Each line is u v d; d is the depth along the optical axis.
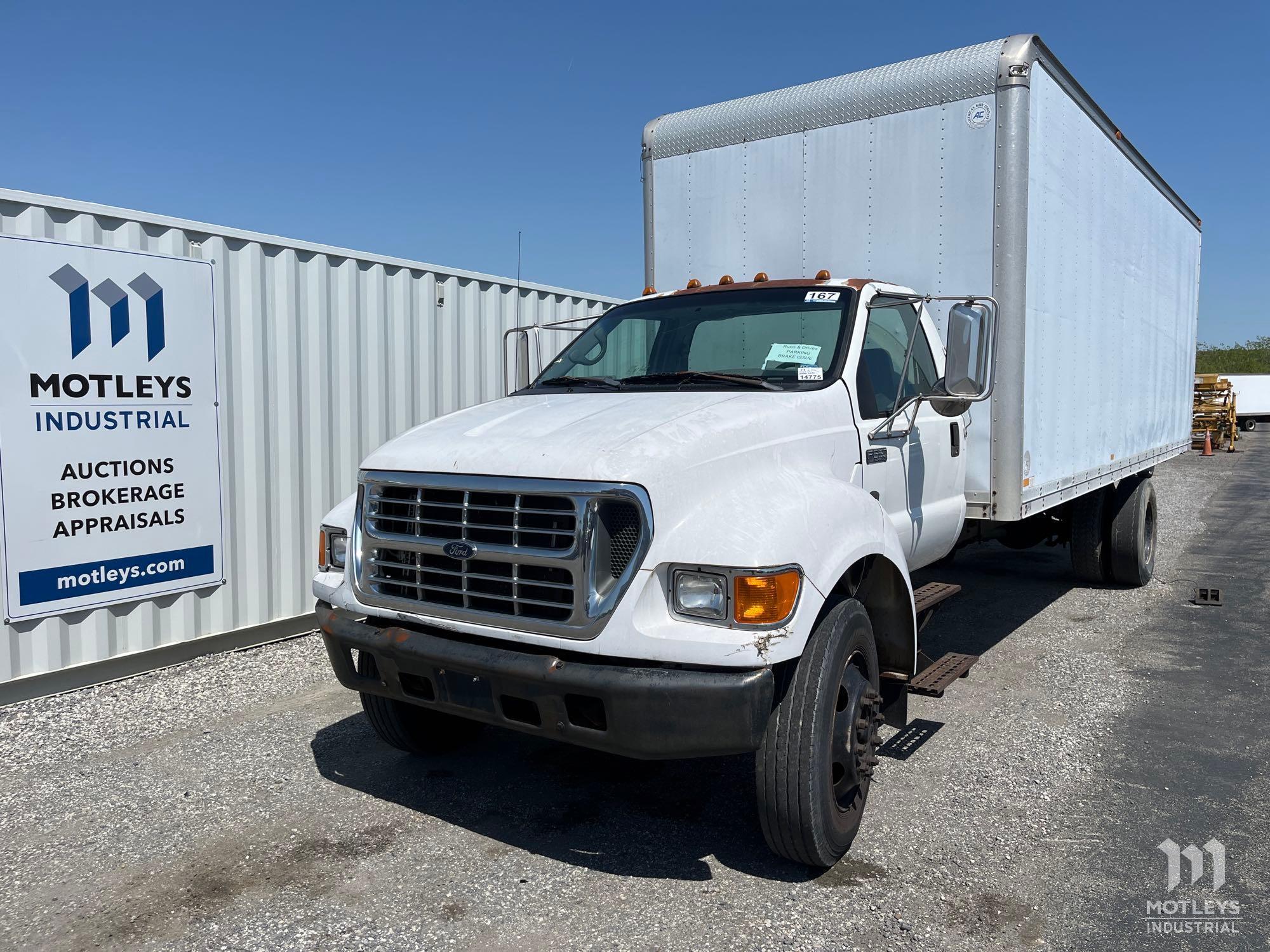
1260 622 7.59
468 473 3.44
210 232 6.31
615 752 3.17
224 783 4.41
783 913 3.29
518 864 3.66
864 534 3.66
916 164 5.52
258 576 6.76
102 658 5.84
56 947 3.09
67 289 5.54
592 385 4.57
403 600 3.59
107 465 5.78
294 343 6.91
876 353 4.58
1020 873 3.56
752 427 3.60
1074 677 6.07
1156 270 9.01
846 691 3.56
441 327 8.21
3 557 5.31
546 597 3.25
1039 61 5.41
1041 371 5.79
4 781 4.42
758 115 6.16
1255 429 40.81
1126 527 8.55
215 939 3.13
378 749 4.86
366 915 3.28
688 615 3.12
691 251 6.55
